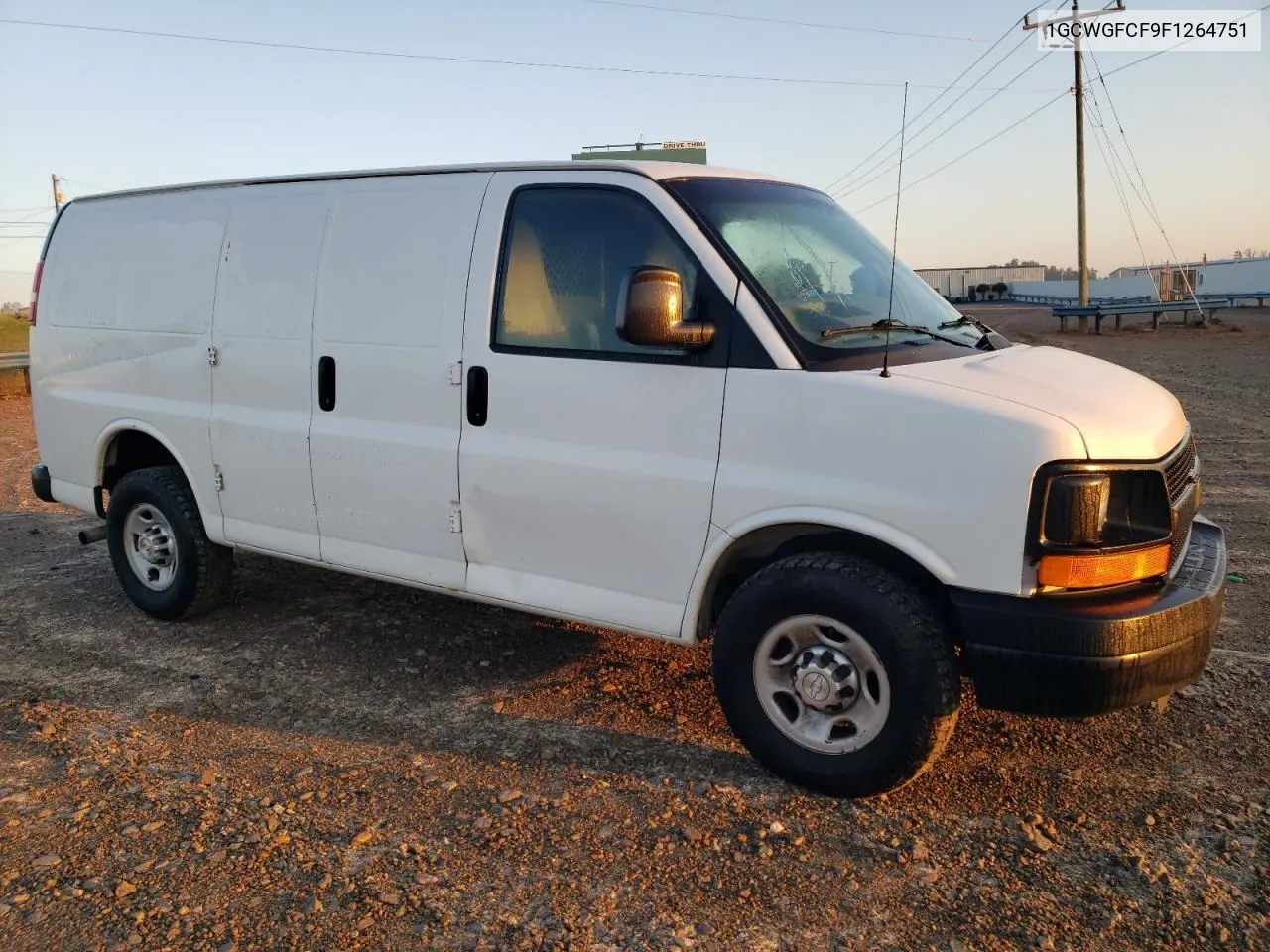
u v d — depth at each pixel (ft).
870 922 9.27
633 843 10.55
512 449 12.77
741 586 11.46
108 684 14.93
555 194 12.65
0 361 87.15
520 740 12.92
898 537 10.34
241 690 14.65
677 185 12.05
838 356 11.05
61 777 12.03
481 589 13.47
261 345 15.30
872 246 14.30
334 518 14.79
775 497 10.96
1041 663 9.87
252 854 10.35
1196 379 52.70
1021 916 9.30
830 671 10.95
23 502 28.48
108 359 17.67
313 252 14.78
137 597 17.72
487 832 10.77
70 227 18.60
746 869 10.09
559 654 15.87
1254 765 11.91
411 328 13.61
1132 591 10.23
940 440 10.09
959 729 12.87
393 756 12.55
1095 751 12.31
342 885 9.84
